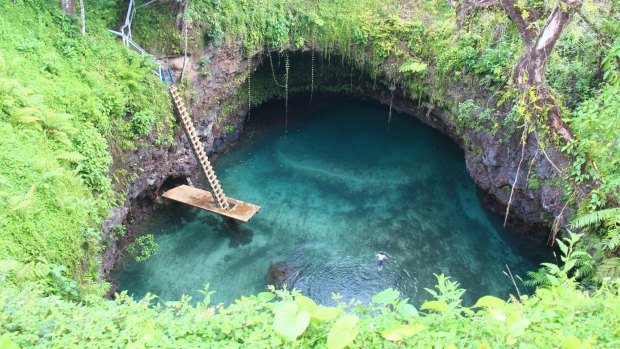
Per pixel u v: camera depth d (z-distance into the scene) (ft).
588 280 36.40
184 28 53.47
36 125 38.19
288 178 60.59
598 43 42.47
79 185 39.14
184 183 57.57
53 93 41.42
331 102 75.05
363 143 66.90
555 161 42.34
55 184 36.14
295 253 49.96
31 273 29.14
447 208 56.03
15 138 36.14
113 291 43.73
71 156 38.06
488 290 46.32
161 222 53.11
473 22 50.62
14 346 19.34
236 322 22.44
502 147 50.52
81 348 20.97
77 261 35.45
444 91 58.65
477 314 21.79
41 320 22.67
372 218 54.60
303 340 20.99
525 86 38.88
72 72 45.11
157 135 50.21
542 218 48.16
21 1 45.39
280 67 70.44
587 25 42.32
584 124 38.45
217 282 46.55
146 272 47.19
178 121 53.42
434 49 59.11
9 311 22.86
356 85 72.95
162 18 54.13
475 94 53.83
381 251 50.47
